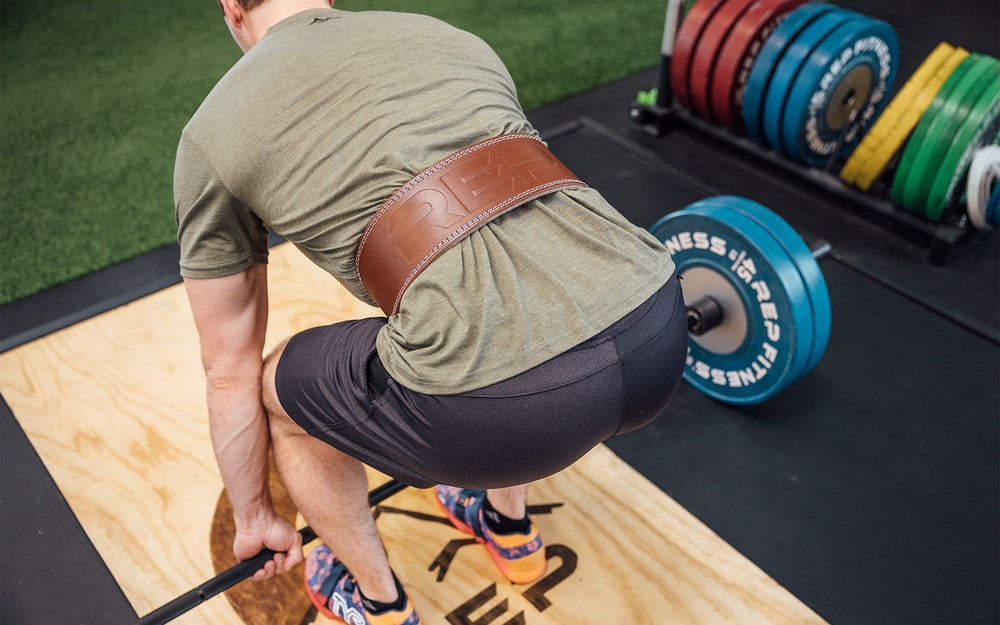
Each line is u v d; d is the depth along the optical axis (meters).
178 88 3.08
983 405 1.88
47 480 1.62
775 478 1.69
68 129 2.84
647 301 0.90
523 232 0.88
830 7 2.44
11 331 2.09
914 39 3.47
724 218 1.65
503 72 1.03
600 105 3.01
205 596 1.09
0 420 1.73
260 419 1.05
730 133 2.77
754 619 1.39
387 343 0.89
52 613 1.41
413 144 0.87
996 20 3.61
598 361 0.86
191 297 0.98
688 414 1.84
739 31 2.48
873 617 1.45
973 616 1.46
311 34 0.92
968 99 2.12
